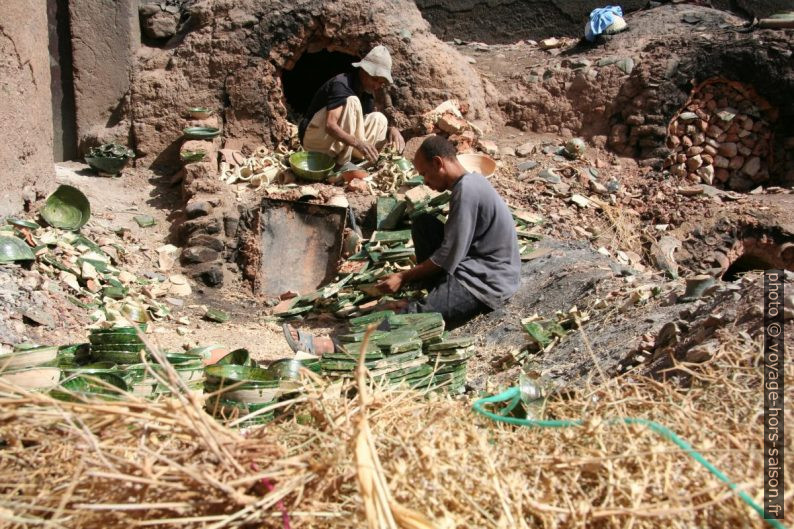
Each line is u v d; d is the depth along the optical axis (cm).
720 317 380
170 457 222
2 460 229
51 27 914
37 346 407
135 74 918
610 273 582
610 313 510
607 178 909
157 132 905
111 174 870
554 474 233
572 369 443
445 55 940
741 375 308
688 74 946
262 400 350
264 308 716
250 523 208
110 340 436
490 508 220
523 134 976
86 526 207
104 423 231
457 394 441
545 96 982
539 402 307
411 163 842
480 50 1152
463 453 233
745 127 953
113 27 922
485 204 568
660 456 234
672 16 1088
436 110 909
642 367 401
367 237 774
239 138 907
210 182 807
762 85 946
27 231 650
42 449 235
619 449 244
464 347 443
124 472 215
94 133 914
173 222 802
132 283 691
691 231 849
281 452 228
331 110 809
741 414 271
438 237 609
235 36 904
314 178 818
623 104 959
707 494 222
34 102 736
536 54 1091
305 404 279
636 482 225
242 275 766
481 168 842
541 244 692
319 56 1046
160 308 662
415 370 421
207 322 664
